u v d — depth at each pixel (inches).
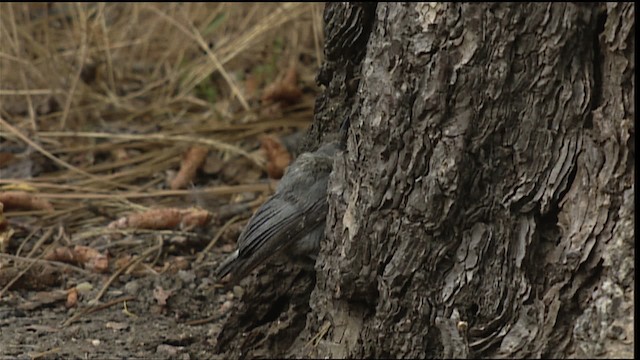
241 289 382.6
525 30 242.4
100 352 330.0
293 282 302.8
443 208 249.8
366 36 301.1
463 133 246.2
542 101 245.6
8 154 499.2
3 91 543.2
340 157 269.6
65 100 566.3
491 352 250.8
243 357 303.9
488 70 244.1
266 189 473.4
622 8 239.0
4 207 442.9
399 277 254.4
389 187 253.4
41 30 610.9
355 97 295.6
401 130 250.7
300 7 582.9
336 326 268.5
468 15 242.8
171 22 601.3
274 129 543.2
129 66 621.3
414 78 248.5
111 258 407.8
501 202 249.9
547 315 248.7
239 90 592.1
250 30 604.1
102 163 509.0
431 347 255.9
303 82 594.2
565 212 249.1
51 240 422.0
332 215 267.7
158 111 574.2
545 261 251.9
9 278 378.9
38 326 350.3
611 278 244.2
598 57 246.4
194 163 490.9
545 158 247.4
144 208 455.5
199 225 435.2
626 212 242.8
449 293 251.6
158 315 364.5
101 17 594.6
